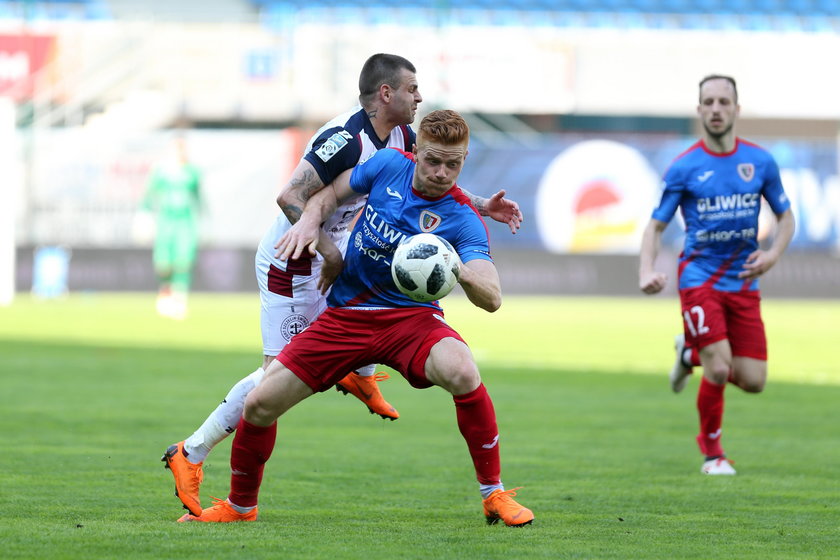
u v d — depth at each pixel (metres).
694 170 27.25
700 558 15.73
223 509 18.55
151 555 15.24
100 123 114.94
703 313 26.59
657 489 22.56
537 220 101.81
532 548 16.17
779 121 122.00
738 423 33.78
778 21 129.62
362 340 17.98
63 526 17.34
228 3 129.88
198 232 102.88
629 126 123.12
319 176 18.58
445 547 16.14
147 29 116.56
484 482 18.34
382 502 20.69
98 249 101.44
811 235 101.00
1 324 67.06
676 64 113.62
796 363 52.31
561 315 83.81
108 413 32.88
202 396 37.16
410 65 19.56
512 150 101.31
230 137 102.88
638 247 101.56
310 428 31.53
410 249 17.28
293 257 17.98
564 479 23.73
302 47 114.94
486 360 51.94
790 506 20.66
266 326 20.75
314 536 16.94
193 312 80.88
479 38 112.44
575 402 37.97
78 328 65.25
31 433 28.75
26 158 101.62
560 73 112.81
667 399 39.06
